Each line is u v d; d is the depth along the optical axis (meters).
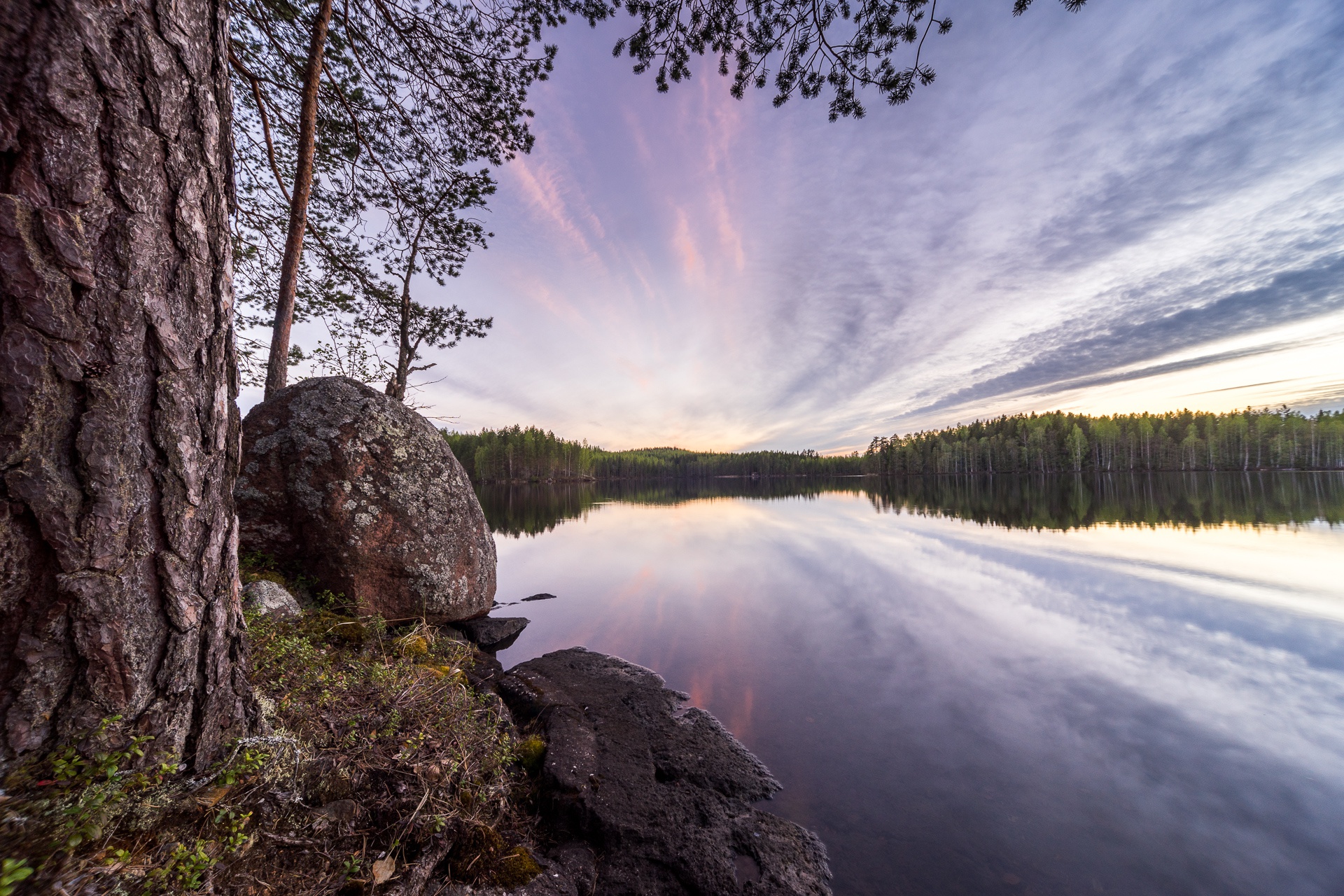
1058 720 3.87
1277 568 8.41
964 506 21.58
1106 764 3.28
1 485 1.32
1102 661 4.97
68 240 1.38
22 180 1.32
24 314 1.33
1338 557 9.12
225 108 1.81
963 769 3.26
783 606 7.17
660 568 9.99
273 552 4.77
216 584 1.81
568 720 3.54
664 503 30.62
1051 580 8.02
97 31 1.41
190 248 1.68
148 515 1.60
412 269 8.62
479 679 4.30
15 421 1.33
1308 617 6.09
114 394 1.50
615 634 6.11
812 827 2.72
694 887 2.28
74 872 1.27
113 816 1.44
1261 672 4.65
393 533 4.99
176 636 1.67
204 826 1.62
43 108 1.33
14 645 1.37
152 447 1.60
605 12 5.14
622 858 2.39
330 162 7.21
